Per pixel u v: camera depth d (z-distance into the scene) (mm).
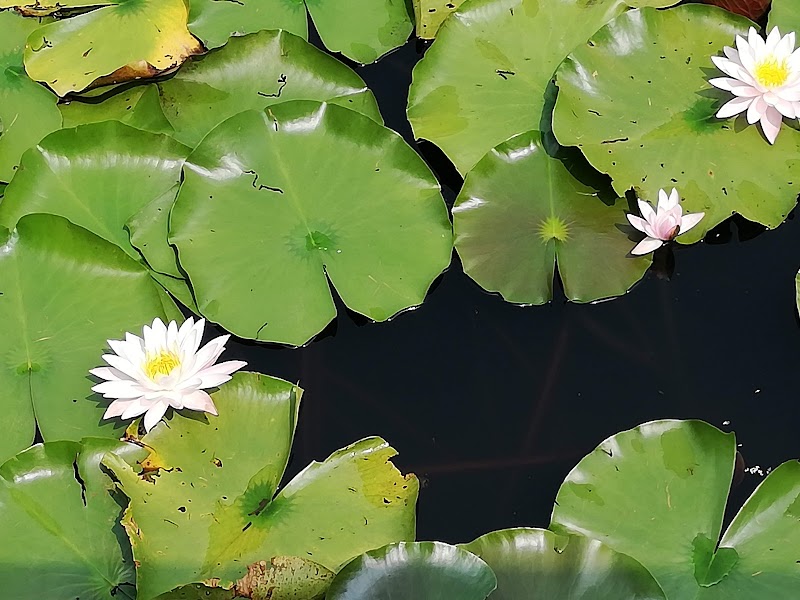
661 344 1974
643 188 1960
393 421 1901
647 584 1472
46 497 1611
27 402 1745
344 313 2027
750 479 1770
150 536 1517
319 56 2238
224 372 1687
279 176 2016
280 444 1699
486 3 2215
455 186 2184
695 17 2164
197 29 2338
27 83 2215
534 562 1516
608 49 2102
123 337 1839
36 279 1866
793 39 2043
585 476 1644
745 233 2092
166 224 1980
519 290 1965
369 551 1498
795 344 1954
